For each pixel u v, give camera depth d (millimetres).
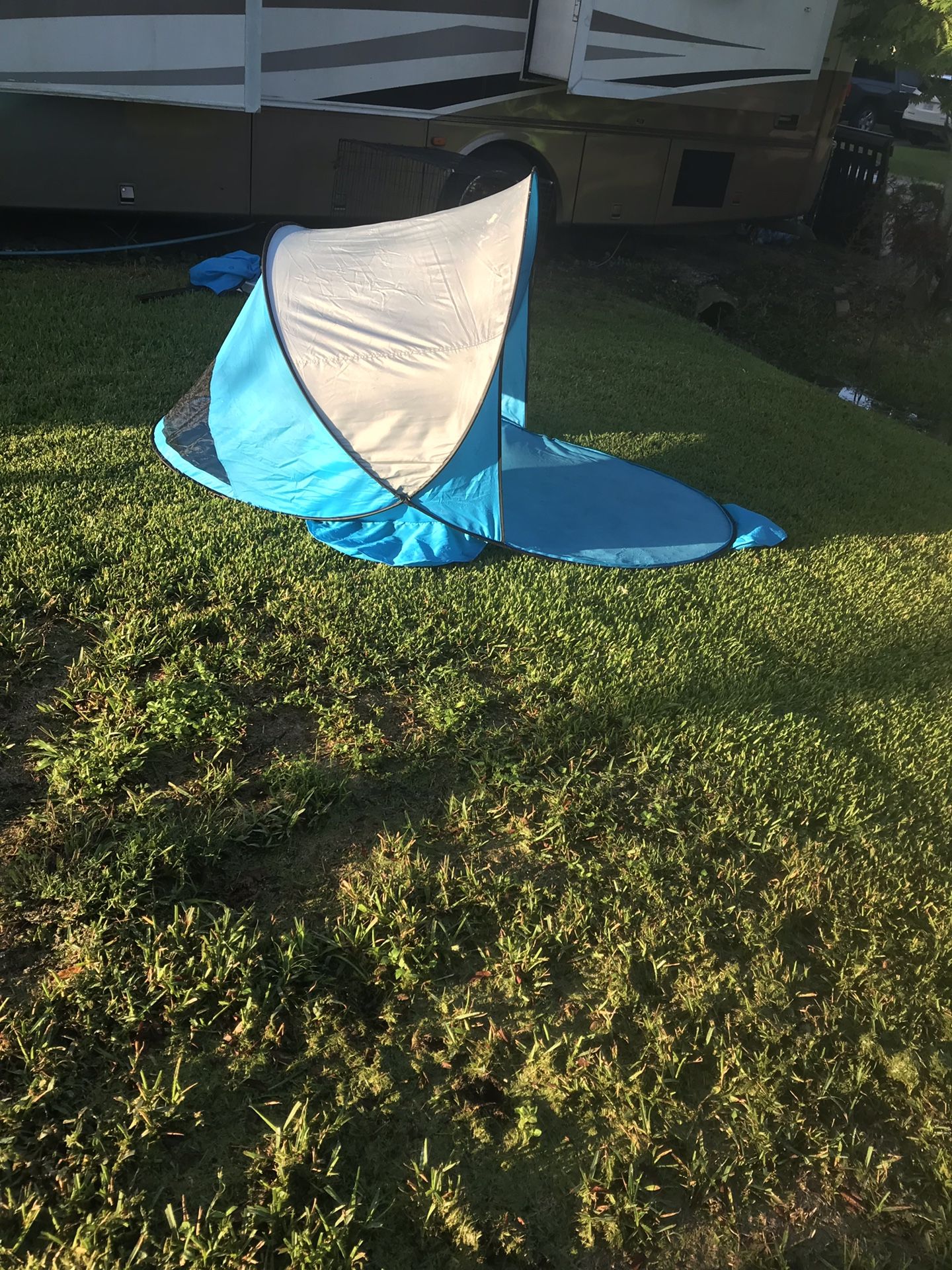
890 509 6086
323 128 8172
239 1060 2207
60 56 6766
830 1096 2373
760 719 3719
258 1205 1939
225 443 4789
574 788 3197
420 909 2643
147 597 3736
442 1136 2139
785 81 10523
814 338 10789
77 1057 2150
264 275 4691
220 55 7180
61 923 2428
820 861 3107
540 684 3721
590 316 9102
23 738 3012
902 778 3613
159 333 6586
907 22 10047
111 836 2707
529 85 9133
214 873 2656
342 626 3809
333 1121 2111
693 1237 2049
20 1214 1870
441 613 4035
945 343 11188
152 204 7836
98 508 4348
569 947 2637
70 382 5594
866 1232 2123
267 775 2994
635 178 10258
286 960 2387
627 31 8953
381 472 4348
